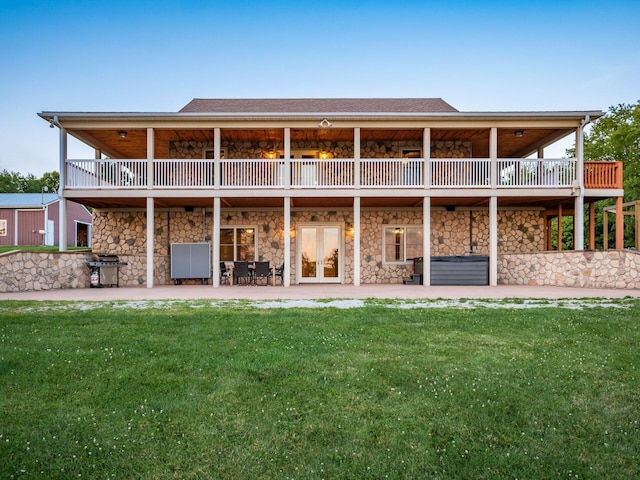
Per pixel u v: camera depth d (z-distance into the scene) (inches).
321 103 641.0
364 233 591.8
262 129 499.8
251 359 168.2
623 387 140.6
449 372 154.3
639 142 1010.1
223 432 112.7
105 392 136.4
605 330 215.6
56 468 96.5
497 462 99.0
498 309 283.3
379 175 564.4
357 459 100.7
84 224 1331.2
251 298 360.8
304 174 540.1
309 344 190.2
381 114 475.5
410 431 113.1
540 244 597.6
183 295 390.0
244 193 490.3
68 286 476.4
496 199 495.5
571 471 95.2
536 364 162.7
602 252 454.6
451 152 583.2
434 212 595.5
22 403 128.3
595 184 504.4
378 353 177.5
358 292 416.5
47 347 183.9
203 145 581.9
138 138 546.9
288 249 493.4
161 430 113.7
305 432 112.7
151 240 485.7
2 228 1067.3
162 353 176.1
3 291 416.2
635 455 101.7
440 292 410.3
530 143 588.4
